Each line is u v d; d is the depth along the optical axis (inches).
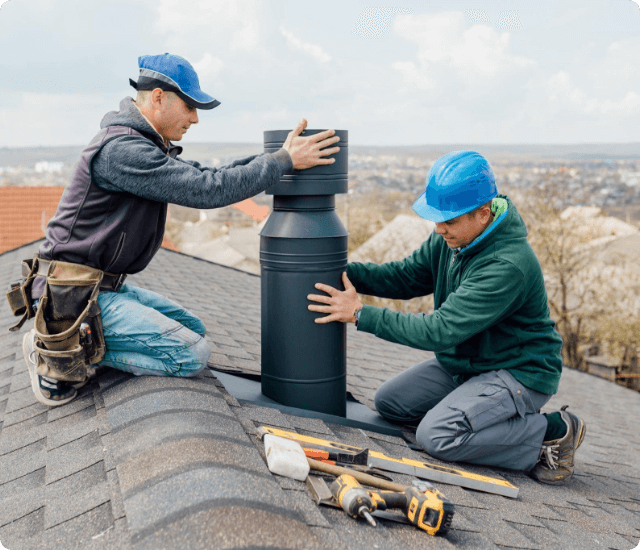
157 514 63.7
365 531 72.6
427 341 107.3
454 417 113.3
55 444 93.0
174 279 278.8
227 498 64.7
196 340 102.8
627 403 308.5
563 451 120.6
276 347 110.9
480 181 104.4
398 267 131.0
